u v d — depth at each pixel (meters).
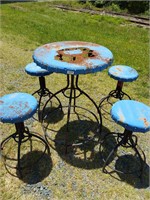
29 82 4.02
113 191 2.15
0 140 2.70
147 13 10.53
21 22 7.98
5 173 2.28
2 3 12.34
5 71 4.36
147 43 6.43
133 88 3.92
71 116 3.15
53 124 2.99
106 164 2.40
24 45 5.72
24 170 2.32
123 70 2.88
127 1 11.33
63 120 3.07
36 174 2.29
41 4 12.34
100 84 4.02
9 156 2.48
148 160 2.50
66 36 6.57
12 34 6.52
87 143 2.70
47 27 7.48
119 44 6.19
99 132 2.83
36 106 2.13
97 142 2.72
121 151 2.60
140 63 4.91
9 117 1.96
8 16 8.84
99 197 2.10
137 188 2.19
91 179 2.26
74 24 8.19
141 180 2.26
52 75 4.29
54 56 2.26
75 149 2.61
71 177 2.28
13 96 2.25
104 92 3.77
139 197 2.11
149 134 2.88
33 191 2.13
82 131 2.88
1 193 2.10
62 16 9.49
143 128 1.91
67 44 2.66
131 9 11.25
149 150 2.64
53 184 2.20
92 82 4.07
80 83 4.02
